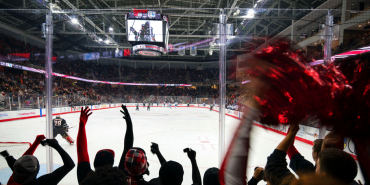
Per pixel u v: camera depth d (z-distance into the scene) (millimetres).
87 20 13125
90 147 7152
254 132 529
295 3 14562
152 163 5383
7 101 14633
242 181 531
